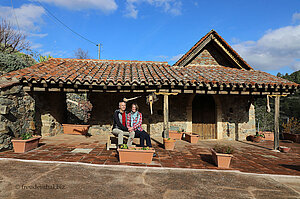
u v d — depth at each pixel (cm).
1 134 514
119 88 632
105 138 777
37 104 726
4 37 1193
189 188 336
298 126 1023
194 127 941
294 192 340
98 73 714
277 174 427
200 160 511
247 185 362
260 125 1673
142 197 296
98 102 875
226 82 654
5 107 516
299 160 555
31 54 1404
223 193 324
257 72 914
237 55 950
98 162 450
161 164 460
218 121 916
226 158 457
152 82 628
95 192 305
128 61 983
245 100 950
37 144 583
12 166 405
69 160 457
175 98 906
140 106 881
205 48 1005
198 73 790
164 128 653
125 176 376
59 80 596
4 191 293
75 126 866
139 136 525
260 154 621
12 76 586
